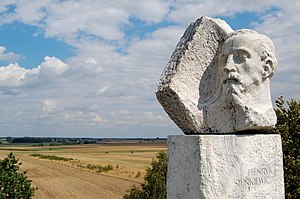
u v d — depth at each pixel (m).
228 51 5.16
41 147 116.31
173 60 5.32
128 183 37.34
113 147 115.75
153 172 13.52
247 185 5.00
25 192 11.39
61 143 157.50
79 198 29.38
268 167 5.23
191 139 4.88
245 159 5.02
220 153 4.86
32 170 48.38
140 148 108.44
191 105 5.11
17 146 122.31
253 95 5.17
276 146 5.34
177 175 5.06
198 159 4.76
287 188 10.52
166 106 5.30
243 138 5.05
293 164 10.54
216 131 5.17
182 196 4.95
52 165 54.97
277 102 11.70
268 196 5.18
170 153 5.23
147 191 13.21
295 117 11.28
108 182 38.06
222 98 5.18
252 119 5.07
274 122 5.27
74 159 65.94
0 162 11.51
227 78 5.09
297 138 11.16
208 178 4.73
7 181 11.17
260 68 5.14
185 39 5.43
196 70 5.28
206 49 5.34
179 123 5.32
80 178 41.28
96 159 66.31
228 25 5.59
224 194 4.81
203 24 5.33
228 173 4.88
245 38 5.12
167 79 5.18
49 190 33.12
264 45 5.18
